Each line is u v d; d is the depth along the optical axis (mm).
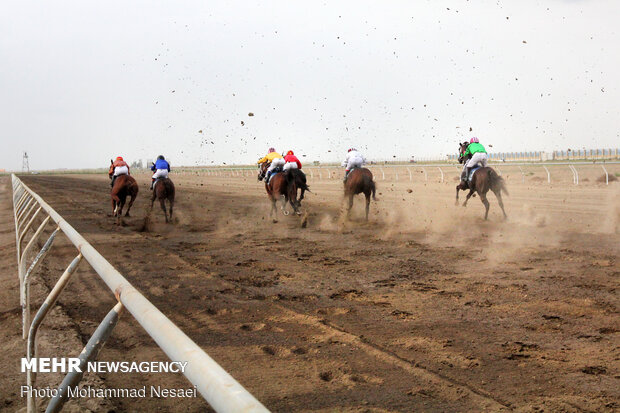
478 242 10109
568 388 3680
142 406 3504
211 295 6473
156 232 12727
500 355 4336
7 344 4793
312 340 4766
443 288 6633
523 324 5125
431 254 8992
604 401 3463
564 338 4711
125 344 4777
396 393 3629
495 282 6852
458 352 4414
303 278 7398
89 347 1844
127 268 8234
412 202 18875
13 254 10070
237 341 4762
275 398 3555
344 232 11977
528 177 30922
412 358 4293
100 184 46469
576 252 8773
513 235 10852
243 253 9594
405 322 5266
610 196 18641
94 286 7051
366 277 7371
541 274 7234
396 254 9094
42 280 7469
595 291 6258
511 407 3400
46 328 5199
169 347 1292
